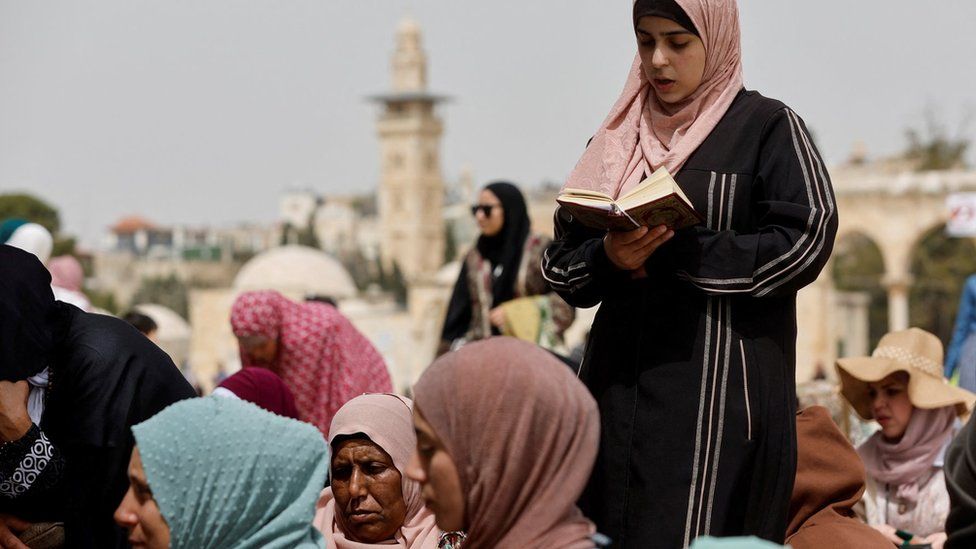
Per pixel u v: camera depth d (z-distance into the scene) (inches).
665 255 183.2
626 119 193.5
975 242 2336.4
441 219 4126.5
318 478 175.2
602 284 186.7
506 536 160.1
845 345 2190.0
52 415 212.7
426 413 162.1
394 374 2229.3
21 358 202.2
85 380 211.2
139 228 6565.0
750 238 178.9
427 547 222.8
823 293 1884.8
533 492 159.5
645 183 174.1
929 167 2427.4
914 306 2325.3
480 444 159.2
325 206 6171.3
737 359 182.1
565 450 159.9
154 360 218.4
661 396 183.0
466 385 160.2
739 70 189.5
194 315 2407.7
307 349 350.9
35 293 206.4
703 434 180.9
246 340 347.6
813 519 228.5
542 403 159.0
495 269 394.6
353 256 4411.9
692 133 185.0
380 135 4069.9
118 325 219.8
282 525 171.9
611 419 186.2
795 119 185.3
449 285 2230.6
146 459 169.9
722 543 124.6
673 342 183.8
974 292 442.0
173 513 169.5
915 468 289.0
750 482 182.2
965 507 212.5
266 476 171.2
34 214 3408.0
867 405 300.7
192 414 171.9
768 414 181.8
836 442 233.1
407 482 228.7
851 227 2250.2
